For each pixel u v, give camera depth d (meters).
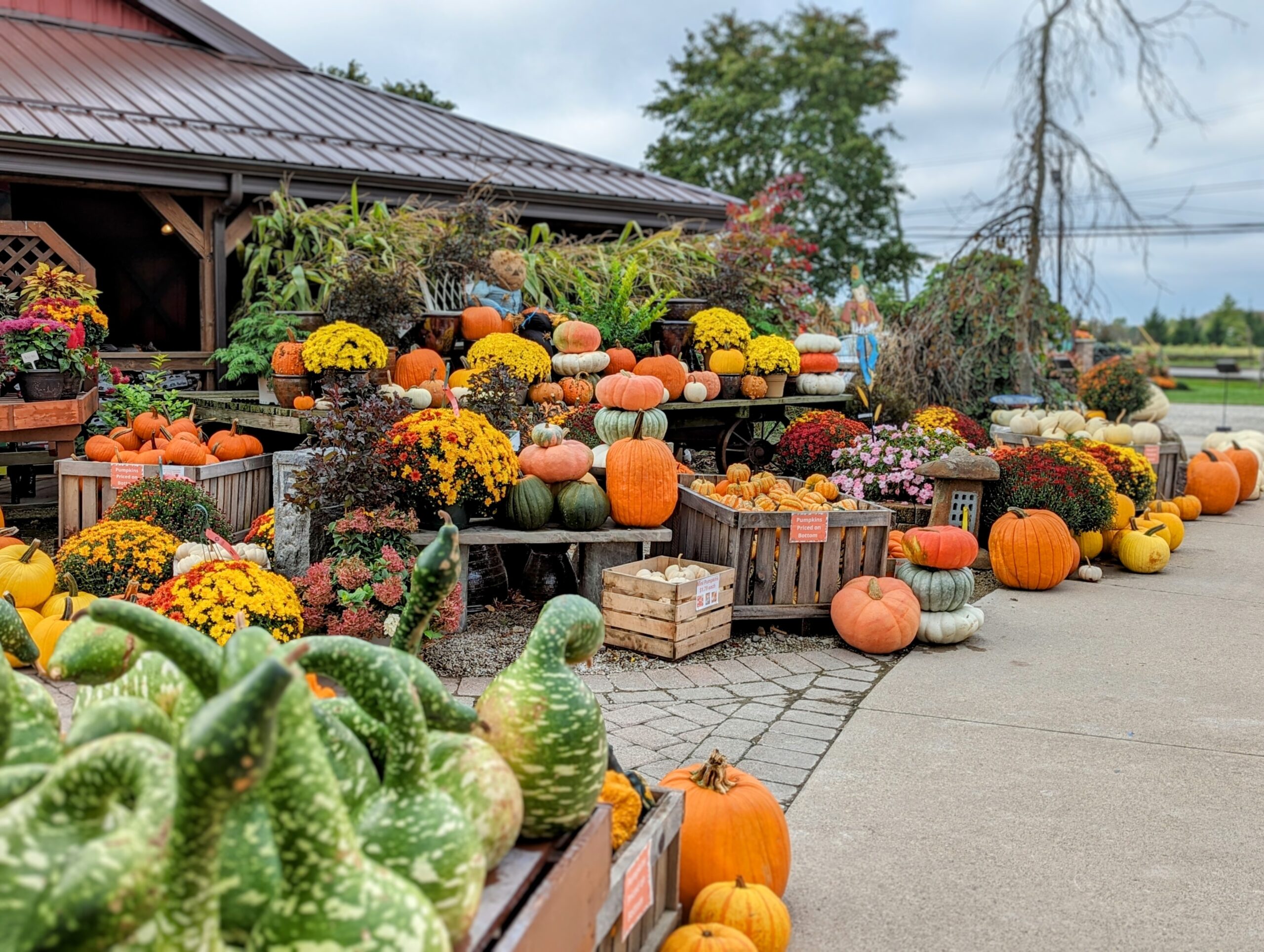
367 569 4.67
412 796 1.49
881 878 3.07
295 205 9.20
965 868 3.14
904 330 11.92
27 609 4.60
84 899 0.90
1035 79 11.37
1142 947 2.75
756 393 8.70
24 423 5.88
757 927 2.54
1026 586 6.93
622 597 5.25
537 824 1.88
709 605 5.28
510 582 6.18
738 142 29.77
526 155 12.04
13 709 1.46
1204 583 7.29
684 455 8.87
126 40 11.49
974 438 9.09
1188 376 42.81
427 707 1.56
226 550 4.53
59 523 5.99
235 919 1.19
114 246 10.48
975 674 5.09
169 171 8.55
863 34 31.83
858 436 8.27
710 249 10.77
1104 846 3.31
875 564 5.82
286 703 1.17
